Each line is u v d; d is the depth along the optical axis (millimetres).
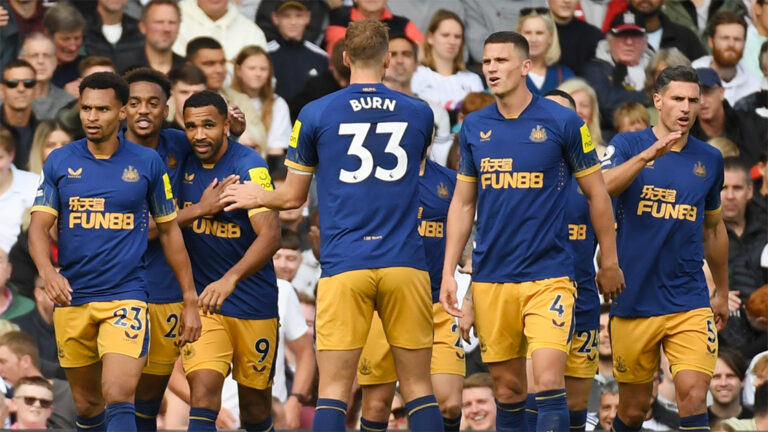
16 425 35062
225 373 25344
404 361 21641
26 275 35469
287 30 36688
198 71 36219
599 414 35281
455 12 36969
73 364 24297
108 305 23406
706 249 26734
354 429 33938
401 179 21312
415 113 21531
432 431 21438
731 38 37406
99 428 25500
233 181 25078
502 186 23141
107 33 36344
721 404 36281
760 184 37250
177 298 25984
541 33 36938
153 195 23906
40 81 36000
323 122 21375
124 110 23844
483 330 23906
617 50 37219
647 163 24000
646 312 25234
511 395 24406
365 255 21141
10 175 35719
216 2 36562
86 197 23500
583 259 26922
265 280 25875
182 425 33906
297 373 34875
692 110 24875
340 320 21281
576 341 27000
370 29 21656
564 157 23188
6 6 35812
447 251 23703
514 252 23156
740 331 36625
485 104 36781
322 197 21547
